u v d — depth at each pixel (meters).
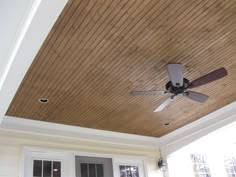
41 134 4.83
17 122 4.64
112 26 2.89
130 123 5.40
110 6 2.65
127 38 3.07
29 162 4.56
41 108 4.42
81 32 2.93
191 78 3.99
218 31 3.09
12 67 2.69
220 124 5.29
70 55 3.25
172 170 6.25
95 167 5.31
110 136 5.73
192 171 6.55
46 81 3.69
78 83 3.82
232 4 2.74
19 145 4.52
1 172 4.20
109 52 3.27
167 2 2.65
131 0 2.60
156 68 3.66
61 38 2.97
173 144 6.18
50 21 2.25
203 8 2.76
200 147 6.55
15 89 3.06
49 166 4.76
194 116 5.53
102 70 3.59
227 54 3.52
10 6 2.11
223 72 3.22
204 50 3.39
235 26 3.04
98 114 4.84
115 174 5.47
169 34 3.06
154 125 5.67
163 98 4.44
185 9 2.75
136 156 5.92
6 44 2.51
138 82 3.94
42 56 3.20
